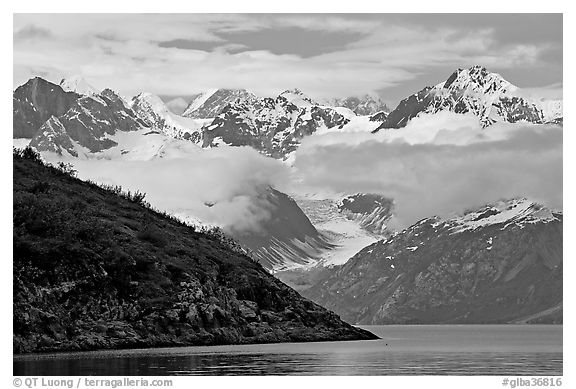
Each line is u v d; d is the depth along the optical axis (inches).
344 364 6565.0
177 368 5826.8
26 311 6653.5
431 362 7160.4
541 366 6929.1
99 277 7278.5
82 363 5949.8
